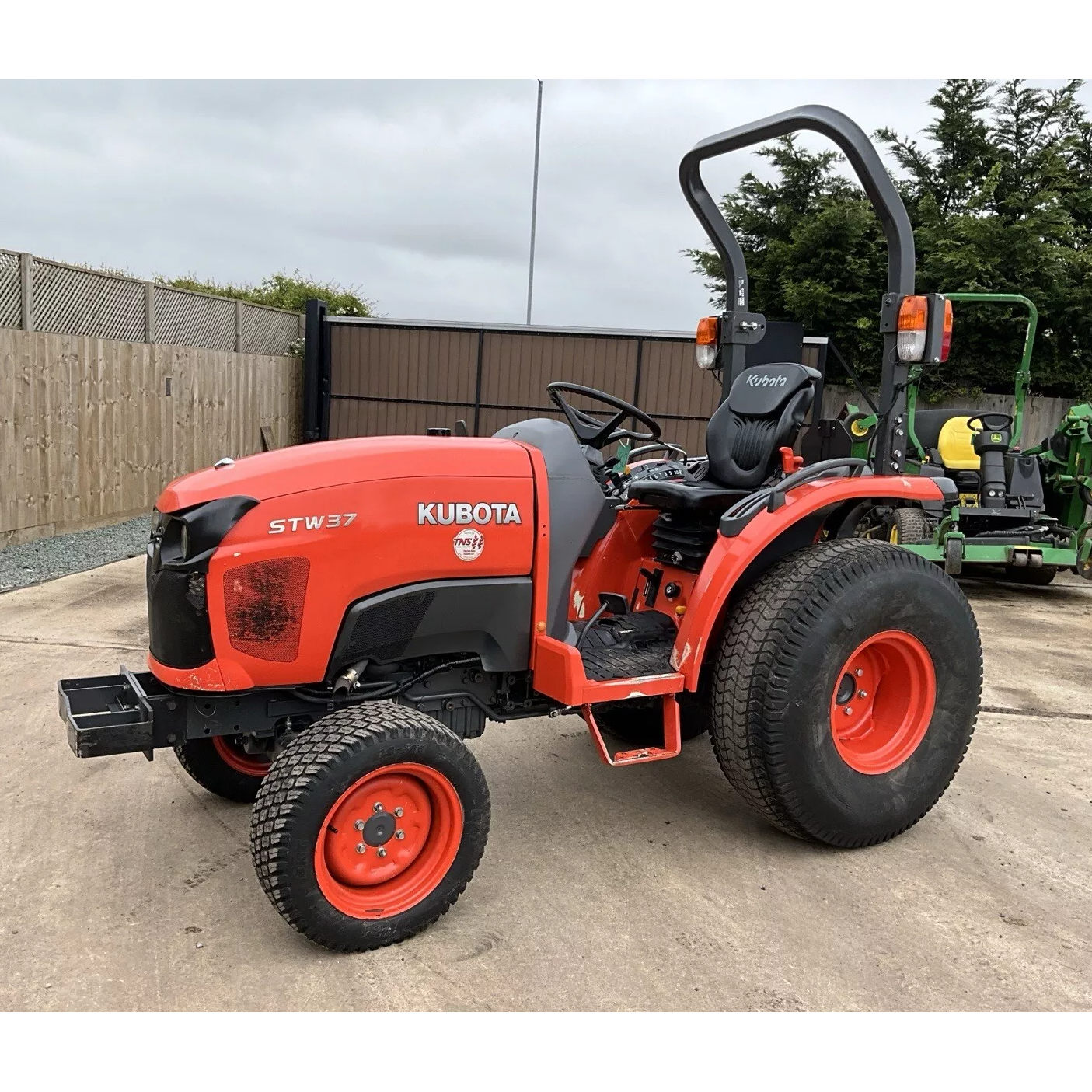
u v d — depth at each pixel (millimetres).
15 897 2590
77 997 2180
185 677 2418
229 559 2357
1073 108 13578
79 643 4855
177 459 9312
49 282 7461
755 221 14195
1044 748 3955
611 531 3361
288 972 2303
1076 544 7059
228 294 17328
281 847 2215
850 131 2861
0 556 6797
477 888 2729
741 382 3352
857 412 6773
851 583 2822
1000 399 12594
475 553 2648
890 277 3004
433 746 2389
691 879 2801
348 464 2516
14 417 7039
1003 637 5938
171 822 3061
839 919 2596
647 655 3051
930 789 3059
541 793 3396
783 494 2906
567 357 12352
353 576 2498
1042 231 12156
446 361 12594
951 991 2285
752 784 2832
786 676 2732
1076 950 2473
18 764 3443
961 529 7461
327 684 2654
